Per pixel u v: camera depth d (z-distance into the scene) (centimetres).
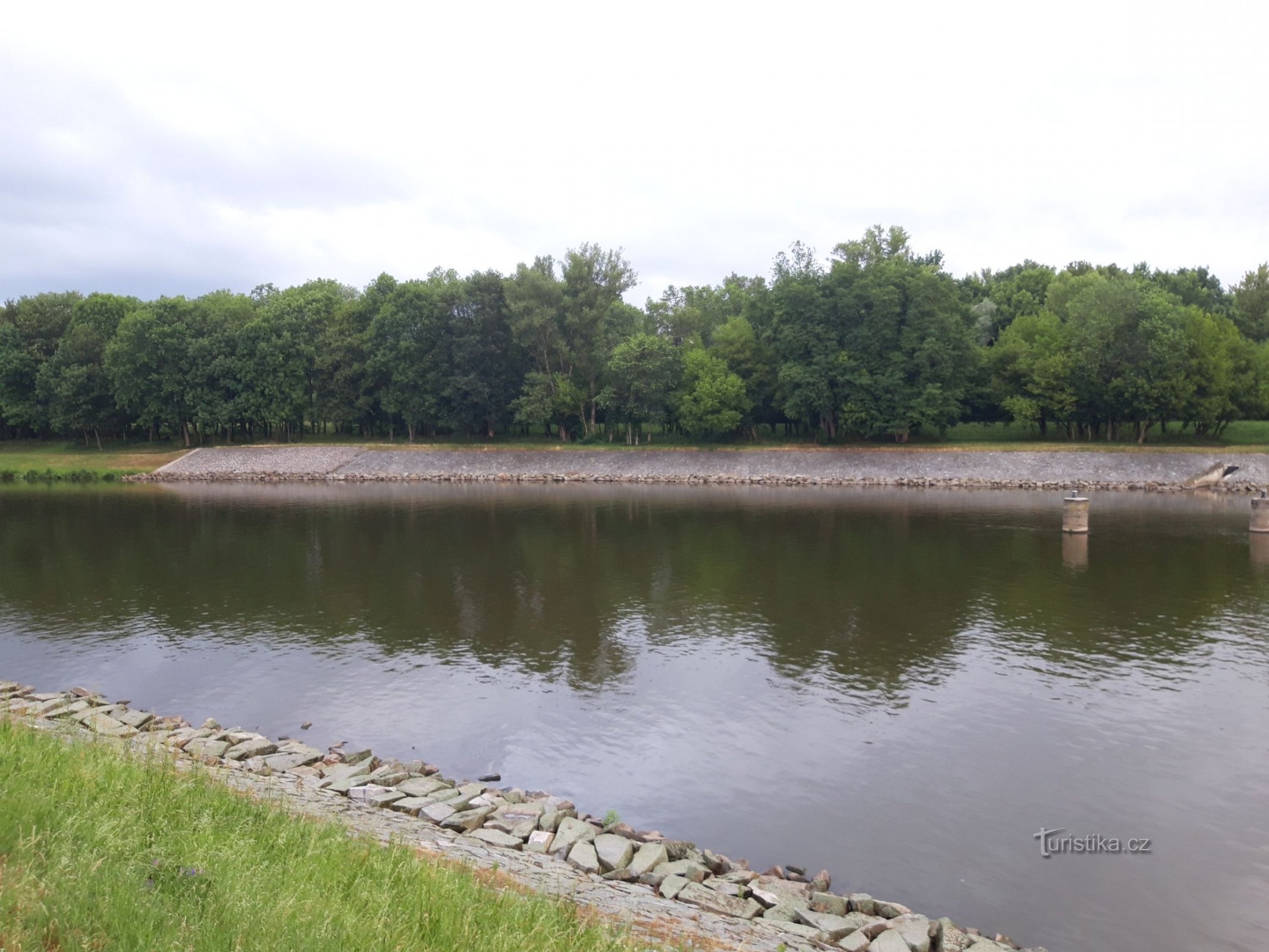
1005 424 10306
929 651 2866
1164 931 1394
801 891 1455
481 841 1505
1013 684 2544
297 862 970
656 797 1875
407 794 1762
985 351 9562
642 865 1466
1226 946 1354
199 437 11062
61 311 11306
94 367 10400
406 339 9844
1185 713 2311
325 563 4369
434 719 2305
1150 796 1867
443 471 9388
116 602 3562
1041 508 6506
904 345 9019
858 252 9331
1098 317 8725
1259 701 2392
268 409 10250
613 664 2753
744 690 2519
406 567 4266
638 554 4606
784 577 4012
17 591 3759
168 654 2844
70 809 960
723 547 4816
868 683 2572
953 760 2045
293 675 2648
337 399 10325
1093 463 8188
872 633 3078
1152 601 3497
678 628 3164
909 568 4178
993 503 6831
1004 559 4394
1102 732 2198
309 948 743
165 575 4091
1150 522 5681
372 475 9400
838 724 2269
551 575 4062
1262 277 12088
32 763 1102
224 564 4353
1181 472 7900
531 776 1978
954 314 9175
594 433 10456
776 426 11531
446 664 2753
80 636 3053
